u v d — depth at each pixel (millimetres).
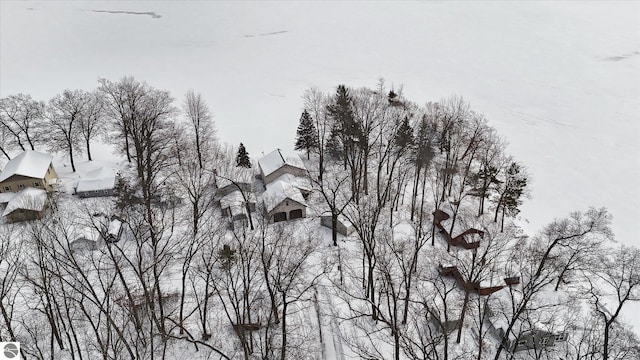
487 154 77188
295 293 50531
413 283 52938
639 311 54625
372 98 105000
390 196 69312
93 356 42281
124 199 63875
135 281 51188
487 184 71375
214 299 49188
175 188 68812
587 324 49750
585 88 131125
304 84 137000
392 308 49719
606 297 56156
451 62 152750
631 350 46562
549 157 98312
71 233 57875
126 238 60844
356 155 78688
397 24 191125
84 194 72438
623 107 120125
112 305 44062
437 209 64875
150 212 55781
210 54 163750
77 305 46750
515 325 47375
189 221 61844
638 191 87562
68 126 81500
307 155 85500
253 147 98938
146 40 177000
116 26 190125
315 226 65125
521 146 102500
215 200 69875
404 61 154500
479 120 97062
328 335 46344
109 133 96875
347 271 55031
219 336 45406
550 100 124562
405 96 127688
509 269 55938
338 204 67500
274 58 159000
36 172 70312
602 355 43906
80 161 85250
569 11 197750
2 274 50750
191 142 87250
